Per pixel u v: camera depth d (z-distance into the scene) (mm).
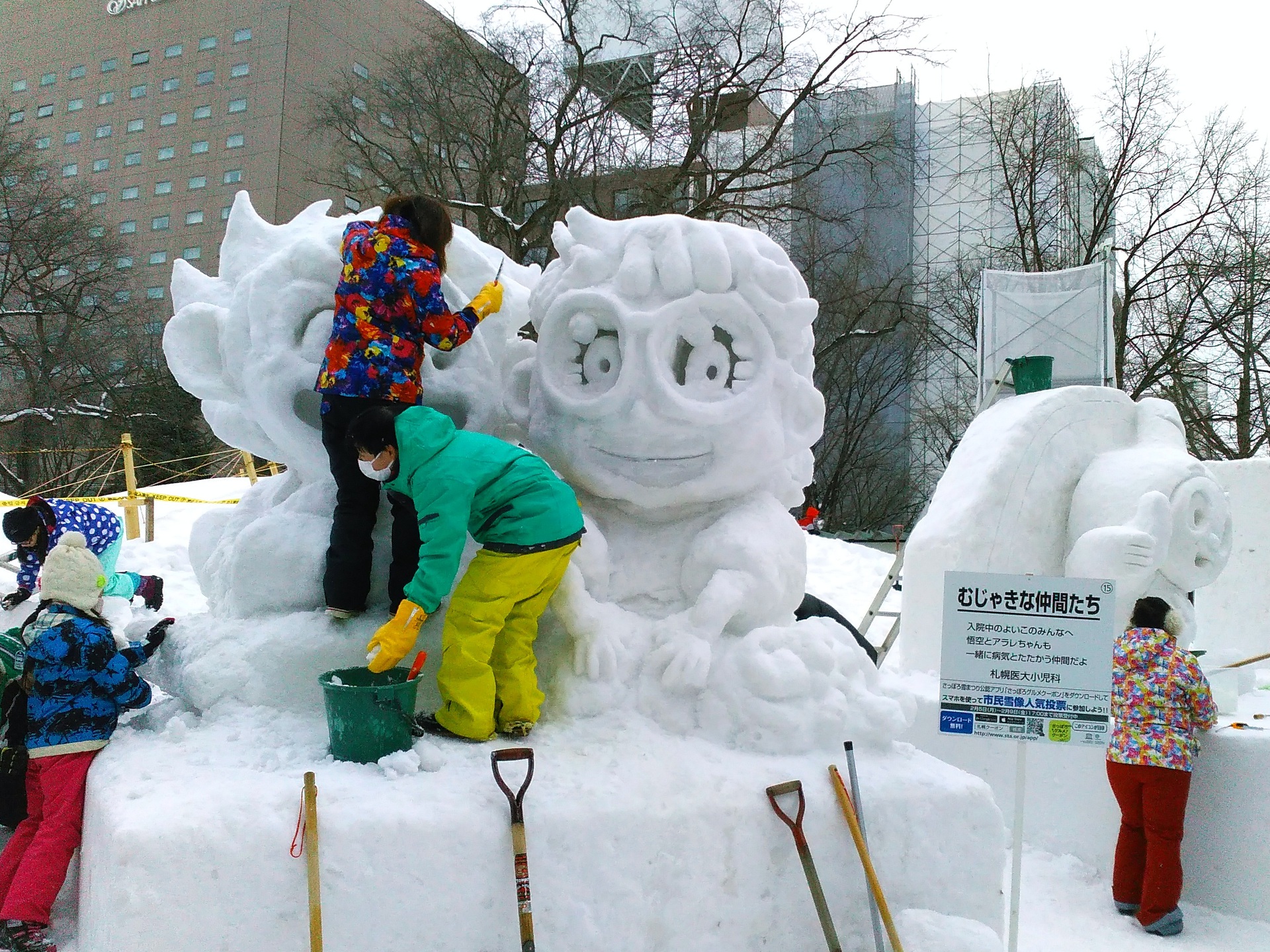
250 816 2818
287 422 3992
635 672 3779
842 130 25062
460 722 3418
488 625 3436
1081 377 8047
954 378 27219
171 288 4660
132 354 26047
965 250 28531
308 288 4031
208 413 4641
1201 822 4926
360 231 3793
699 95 20922
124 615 4379
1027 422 6340
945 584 3471
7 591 7012
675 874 3090
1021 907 4848
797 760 3504
